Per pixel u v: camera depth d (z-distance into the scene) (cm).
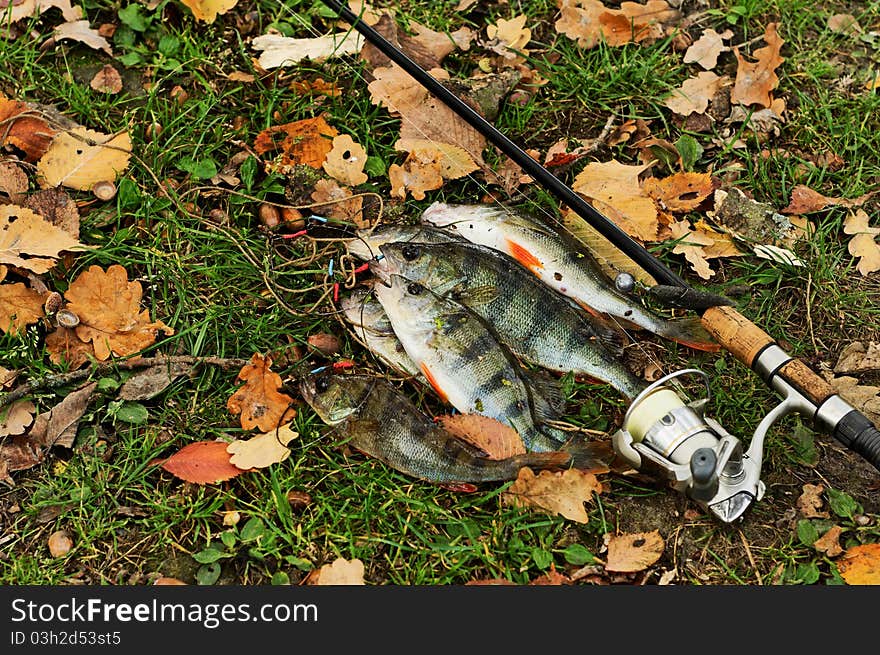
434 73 142
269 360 126
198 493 122
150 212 133
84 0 144
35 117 135
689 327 126
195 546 120
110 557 120
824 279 134
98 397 125
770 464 124
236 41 144
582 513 120
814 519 122
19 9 142
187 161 136
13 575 119
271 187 135
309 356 128
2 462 122
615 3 150
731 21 149
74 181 133
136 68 142
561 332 125
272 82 142
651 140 141
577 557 119
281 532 120
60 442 123
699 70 146
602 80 145
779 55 148
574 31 147
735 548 121
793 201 138
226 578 119
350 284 129
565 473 120
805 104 144
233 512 121
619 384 124
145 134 138
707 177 138
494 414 121
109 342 127
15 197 132
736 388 128
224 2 143
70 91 139
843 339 132
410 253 126
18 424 124
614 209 136
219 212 134
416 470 121
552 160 139
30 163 135
